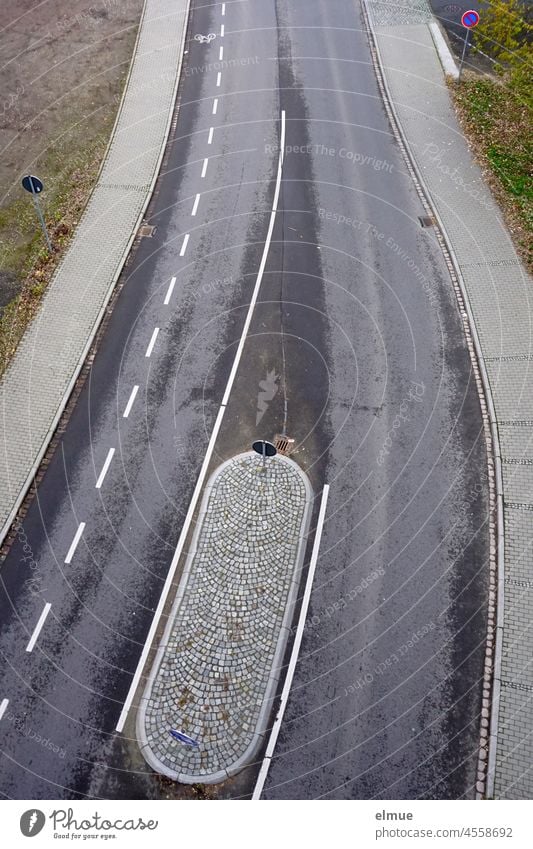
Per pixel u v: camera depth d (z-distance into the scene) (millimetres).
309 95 24734
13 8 29828
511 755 11602
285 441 15758
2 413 16422
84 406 16531
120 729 12031
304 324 17938
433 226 20328
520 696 12180
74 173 22484
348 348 17438
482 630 12984
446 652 12734
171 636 13016
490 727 11891
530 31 25547
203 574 13766
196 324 18016
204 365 17172
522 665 12516
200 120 23984
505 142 22781
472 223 20344
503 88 24734
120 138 23562
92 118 24453
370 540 14180
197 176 21984
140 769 11641
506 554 13906
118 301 18656
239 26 28109
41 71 26531
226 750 11766
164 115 24297
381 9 28672
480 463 15305
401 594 13461
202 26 28250
